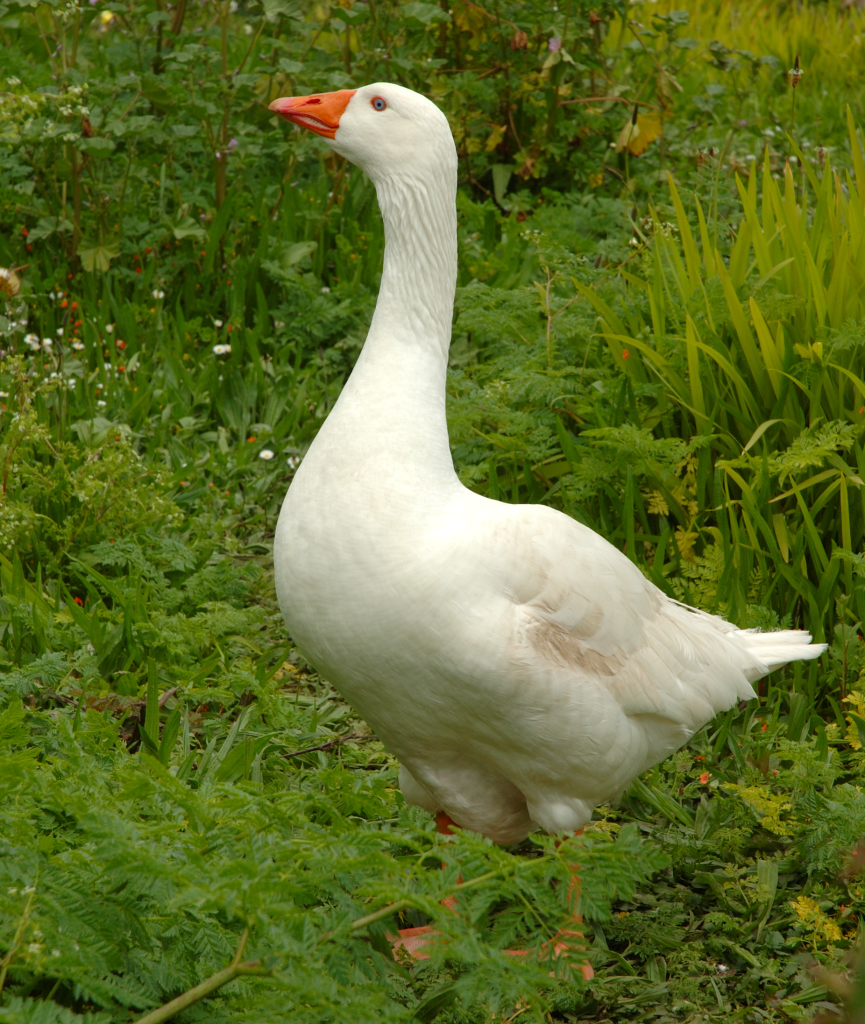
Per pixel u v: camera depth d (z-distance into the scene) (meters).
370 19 9.73
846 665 5.50
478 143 10.31
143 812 3.78
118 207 8.96
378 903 3.26
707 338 6.41
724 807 4.89
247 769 4.77
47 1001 2.89
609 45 13.92
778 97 13.56
